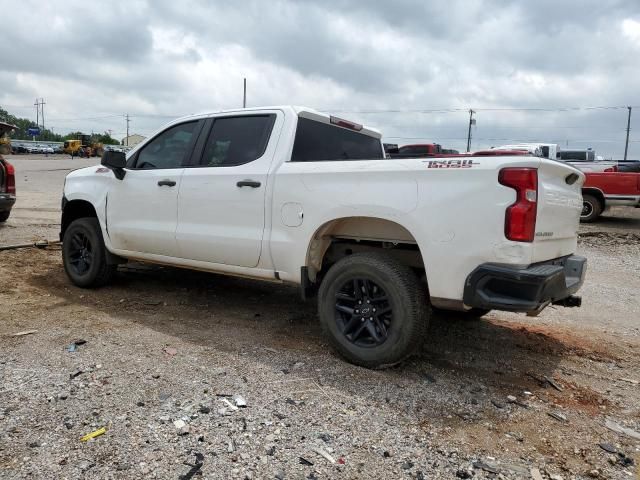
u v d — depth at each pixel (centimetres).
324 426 281
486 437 278
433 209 327
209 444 259
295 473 239
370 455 256
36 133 10788
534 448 270
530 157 309
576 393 341
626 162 1468
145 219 495
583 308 567
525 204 303
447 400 320
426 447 266
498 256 309
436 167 329
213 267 456
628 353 423
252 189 414
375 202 349
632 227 1347
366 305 365
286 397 314
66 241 573
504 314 525
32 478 227
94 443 256
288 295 566
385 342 352
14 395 303
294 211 390
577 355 414
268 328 451
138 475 232
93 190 546
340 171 368
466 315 491
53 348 381
